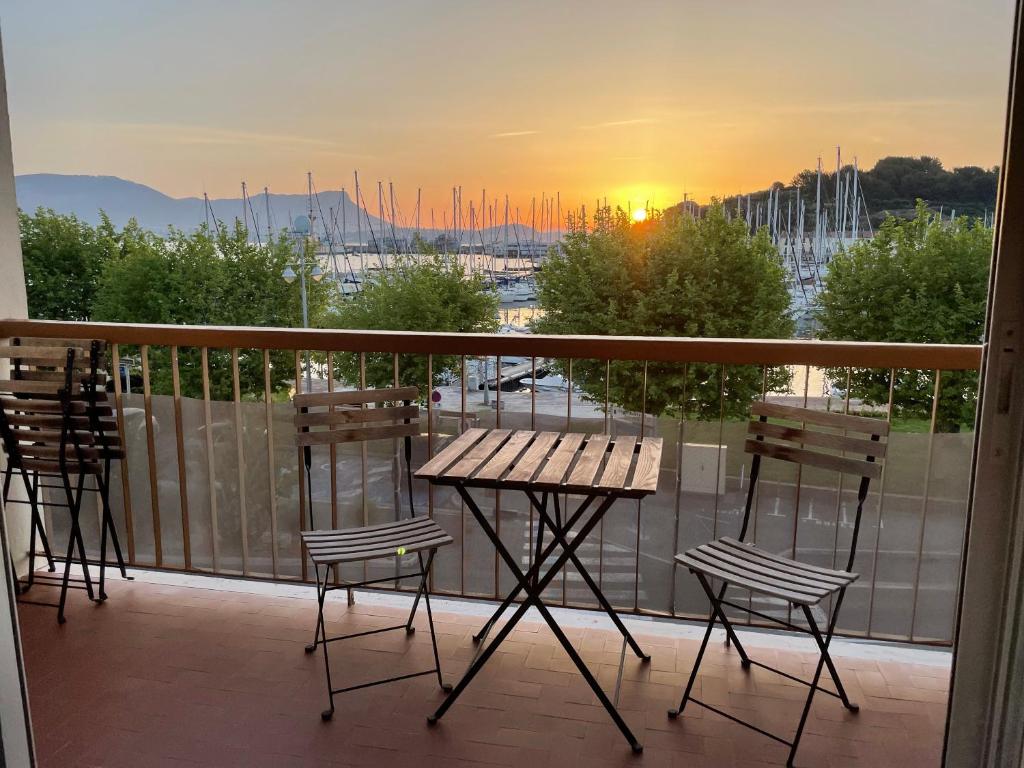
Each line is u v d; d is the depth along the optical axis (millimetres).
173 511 3410
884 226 17281
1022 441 1527
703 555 2422
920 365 2561
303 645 2867
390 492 3254
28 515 3434
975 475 1580
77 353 3004
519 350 2865
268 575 3314
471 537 3365
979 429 1575
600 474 2299
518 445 2592
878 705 2490
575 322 20594
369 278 21125
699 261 19469
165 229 18438
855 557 2738
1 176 3273
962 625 1643
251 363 12664
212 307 18234
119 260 17609
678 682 2629
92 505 3551
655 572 2992
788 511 2799
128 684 2617
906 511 2697
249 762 2223
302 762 2225
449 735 2346
